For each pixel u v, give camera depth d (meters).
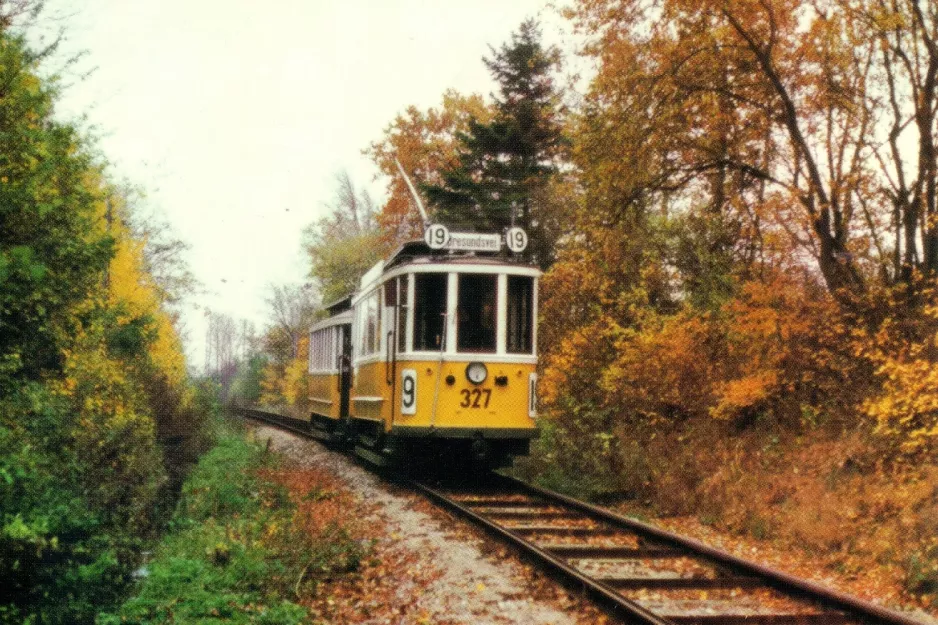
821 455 12.27
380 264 17.61
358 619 7.36
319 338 27.00
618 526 11.30
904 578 8.53
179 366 19.02
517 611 7.45
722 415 14.27
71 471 8.63
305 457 21.14
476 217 31.59
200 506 11.54
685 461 13.88
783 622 7.03
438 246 15.59
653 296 19.59
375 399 16.56
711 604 7.66
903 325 12.44
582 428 16.64
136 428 10.95
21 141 8.70
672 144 16.36
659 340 16.14
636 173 16.42
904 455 11.18
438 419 14.87
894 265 13.91
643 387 16.16
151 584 7.45
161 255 24.34
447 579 8.62
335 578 8.73
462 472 16.94
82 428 9.52
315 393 27.03
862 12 13.84
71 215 9.27
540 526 11.40
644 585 8.26
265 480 15.09
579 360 18.23
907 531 9.45
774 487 12.12
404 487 15.45
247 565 8.40
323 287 49.03
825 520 10.50
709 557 9.20
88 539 7.73
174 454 14.18
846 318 13.44
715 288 17.41
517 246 15.69
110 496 9.16
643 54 15.86
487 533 10.77
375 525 11.66
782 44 15.28
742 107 16.20
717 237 18.19
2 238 8.49
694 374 15.65
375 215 40.78
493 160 32.09
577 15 15.84
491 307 15.12
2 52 9.01
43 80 9.68
